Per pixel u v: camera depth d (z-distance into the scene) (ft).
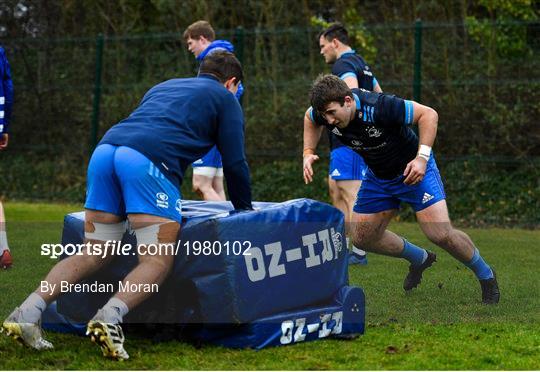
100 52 139.13
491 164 118.93
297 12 145.59
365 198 62.75
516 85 117.19
